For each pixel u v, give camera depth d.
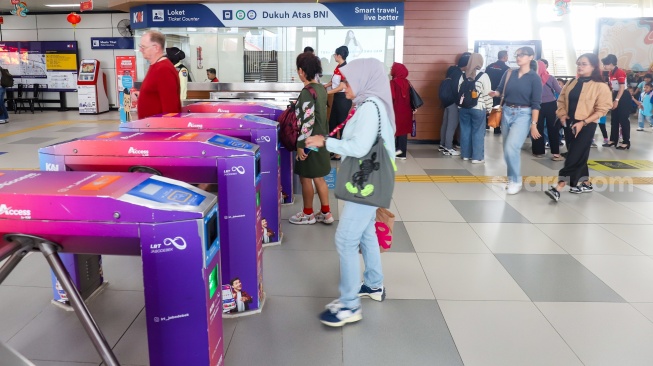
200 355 1.75
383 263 3.37
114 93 15.55
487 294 2.91
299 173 4.04
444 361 2.25
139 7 8.29
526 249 3.65
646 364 2.24
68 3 13.59
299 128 3.81
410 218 4.40
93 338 1.69
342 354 2.30
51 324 2.54
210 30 8.32
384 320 2.61
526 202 4.98
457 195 5.25
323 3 7.95
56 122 12.09
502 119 5.35
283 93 7.41
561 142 8.68
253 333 2.48
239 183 2.52
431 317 2.64
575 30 17.31
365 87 2.35
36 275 3.12
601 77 5.01
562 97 5.22
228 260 2.59
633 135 9.95
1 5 14.16
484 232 4.03
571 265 3.35
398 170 6.56
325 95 3.90
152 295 1.66
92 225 1.62
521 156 7.66
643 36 13.59
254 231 2.59
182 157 2.49
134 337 2.43
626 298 2.87
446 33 8.55
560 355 2.30
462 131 7.26
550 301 2.83
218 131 3.45
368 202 2.34
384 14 7.97
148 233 1.60
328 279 3.13
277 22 8.03
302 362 2.24
